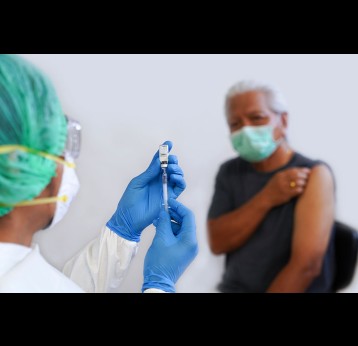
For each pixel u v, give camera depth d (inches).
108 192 69.0
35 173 30.7
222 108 67.7
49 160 31.9
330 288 66.4
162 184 45.3
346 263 65.9
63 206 33.8
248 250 68.1
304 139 66.5
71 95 68.4
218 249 68.8
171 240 40.5
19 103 30.6
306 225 66.5
